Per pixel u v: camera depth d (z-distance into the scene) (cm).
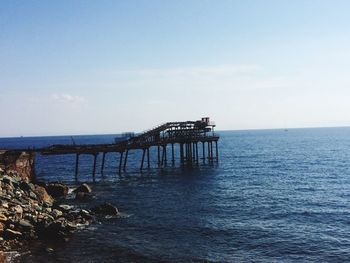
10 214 3566
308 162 10962
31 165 6181
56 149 7106
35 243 3312
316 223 4150
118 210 4769
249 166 9956
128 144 8300
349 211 4669
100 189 6481
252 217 4438
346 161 10994
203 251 3269
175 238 3622
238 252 3253
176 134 9375
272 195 5816
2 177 4719
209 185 6844
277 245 3428
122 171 9331
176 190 6331
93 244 3388
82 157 15738
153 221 4228
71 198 5531
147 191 6250
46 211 4016
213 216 4497
